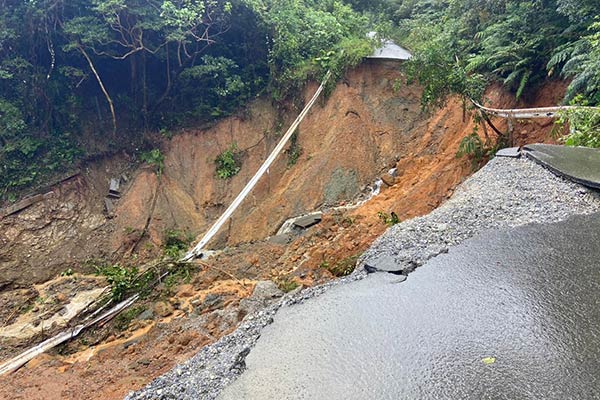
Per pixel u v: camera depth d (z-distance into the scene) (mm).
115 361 8242
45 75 16562
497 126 12773
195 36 16453
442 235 5695
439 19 20000
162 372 7070
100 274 14219
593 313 3604
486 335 3459
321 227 13047
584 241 5047
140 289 11109
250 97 18594
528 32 12320
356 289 4562
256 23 18266
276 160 17172
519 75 12391
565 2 10398
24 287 14016
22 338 10680
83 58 17188
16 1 15906
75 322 10781
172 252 13977
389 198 13406
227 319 8359
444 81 12719
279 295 8664
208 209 16766
